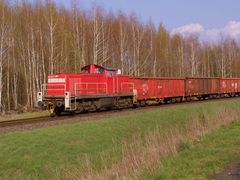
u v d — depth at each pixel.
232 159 13.32
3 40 52.09
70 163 17.53
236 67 121.06
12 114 36.62
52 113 30.22
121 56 66.12
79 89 30.80
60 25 59.00
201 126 22.14
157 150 15.68
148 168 13.12
